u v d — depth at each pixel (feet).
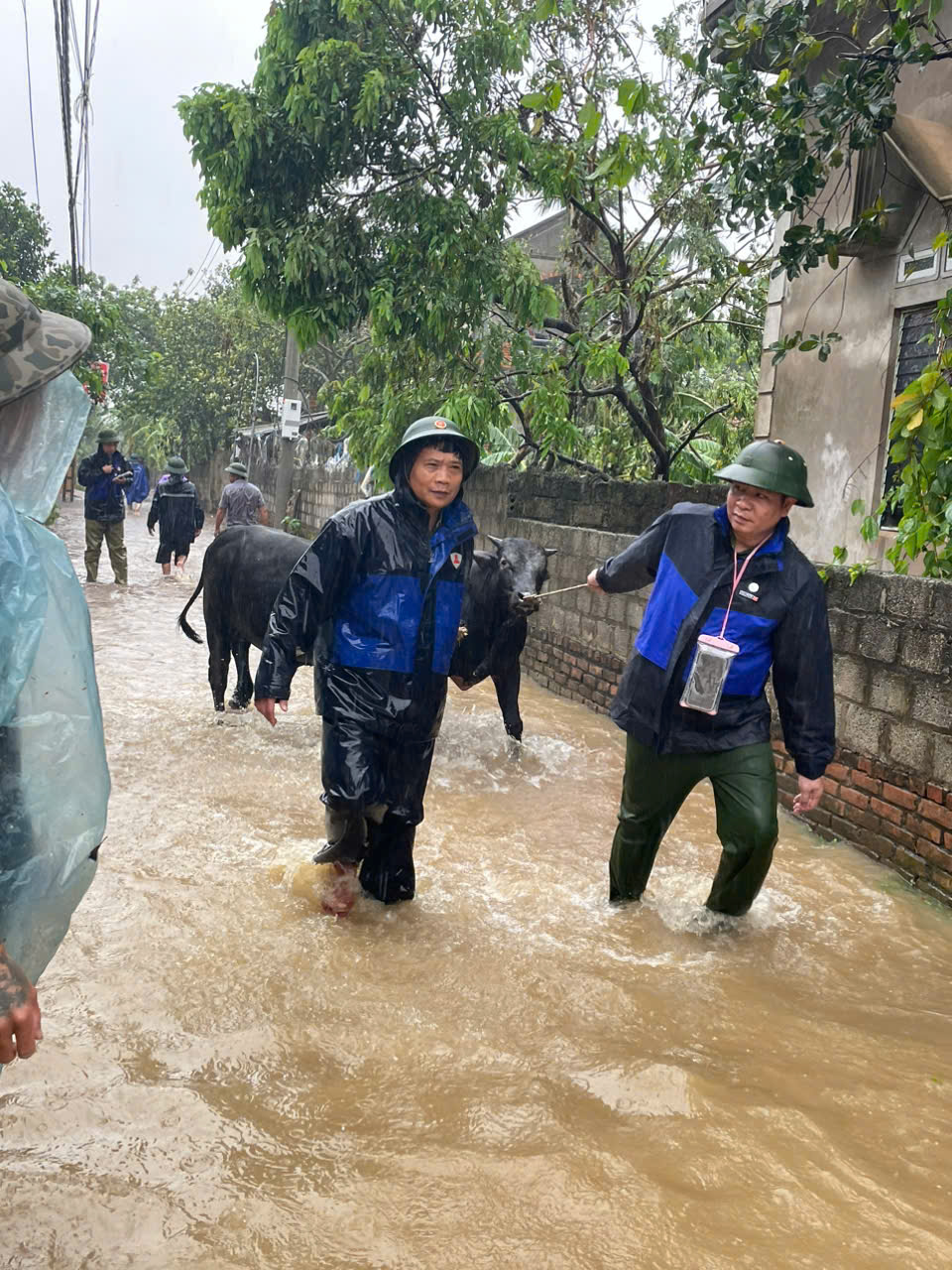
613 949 14.34
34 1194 8.41
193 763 21.40
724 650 13.99
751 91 21.91
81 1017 11.34
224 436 115.14
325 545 14.21
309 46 36.88
